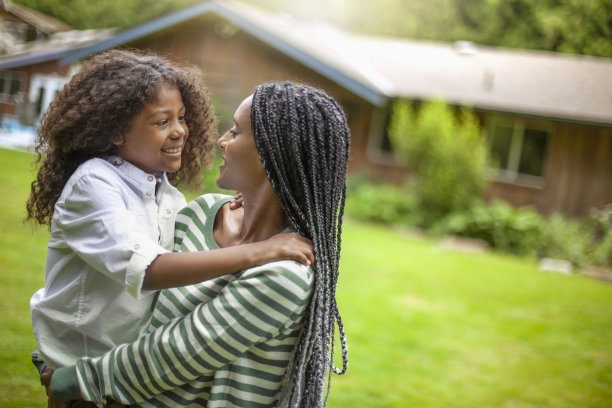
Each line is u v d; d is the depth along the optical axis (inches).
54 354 55.2
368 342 197.6
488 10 1080.8
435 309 254.5
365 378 164.6
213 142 68.2
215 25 533.3
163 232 57.6
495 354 204.2
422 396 157.0
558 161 534.6
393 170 572.4
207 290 52.2
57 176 57.9
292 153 50.5
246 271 49.2
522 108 531.2
